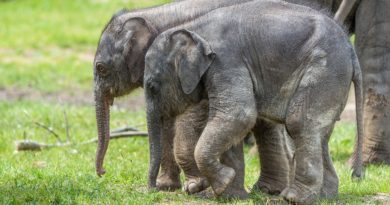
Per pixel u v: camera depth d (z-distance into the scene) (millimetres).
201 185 13188
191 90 12352
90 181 14141
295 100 12242
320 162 12320
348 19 16562
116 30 13203
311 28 12328
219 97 12258
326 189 12906
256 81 12391
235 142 12328
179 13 13031
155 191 13078
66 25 41062
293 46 12258
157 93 12773
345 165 16344
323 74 12141
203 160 12328
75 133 20203
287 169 13609
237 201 12742
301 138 12266
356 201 13000
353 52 12539
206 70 12328
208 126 12352
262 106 12469
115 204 12492
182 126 13156
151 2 36812
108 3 45594
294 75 12266
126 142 18844
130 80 13258
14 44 36375
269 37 12305
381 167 15906
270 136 13508
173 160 13766
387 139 16266
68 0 46781
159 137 12953
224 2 12930
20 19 42656
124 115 23484
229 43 12320
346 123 22656
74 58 34438
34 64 33156
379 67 16156
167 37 12602
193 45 12352
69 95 28375
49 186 13633
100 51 13305
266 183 13625
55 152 17984
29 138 19688
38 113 22500
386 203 13070
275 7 12578
